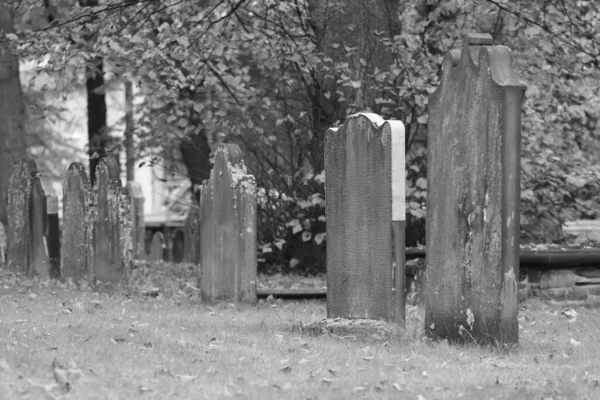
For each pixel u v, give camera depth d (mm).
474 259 10797
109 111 38500
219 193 15727
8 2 19969
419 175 18938
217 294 15688
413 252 16312
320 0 19453
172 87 19859
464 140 10852
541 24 18516
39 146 39188
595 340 12023
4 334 10484
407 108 18625
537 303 15367
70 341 10133
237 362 9289
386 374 9109
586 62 18938
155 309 14398
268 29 19484
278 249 20297
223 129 20266
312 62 18750
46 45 19469
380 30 19141
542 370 9602
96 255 17859
